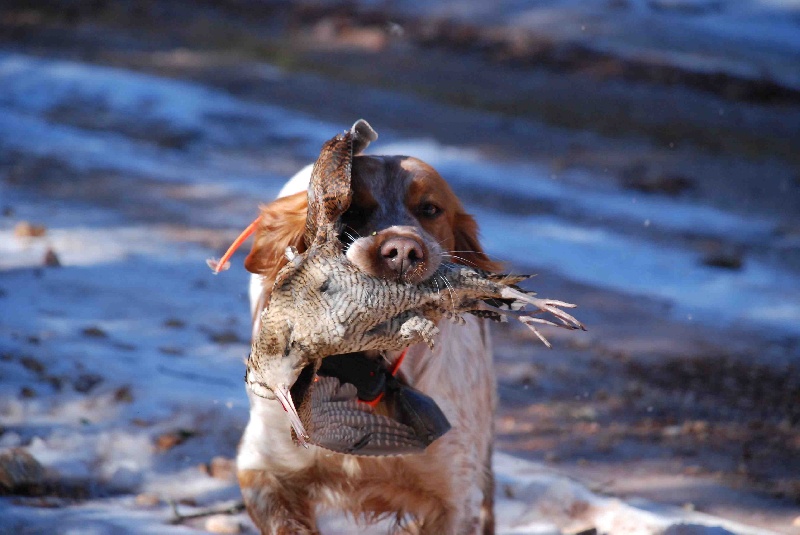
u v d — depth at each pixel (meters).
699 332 16.12
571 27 42.53
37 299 14.02
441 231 7.31
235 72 34.72
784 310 17.48
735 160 28.98
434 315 5.67
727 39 42.12
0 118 26.03
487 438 8.72
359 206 7.07
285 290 5.58
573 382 13.64
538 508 9.58
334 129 28.67
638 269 19.27
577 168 26.92
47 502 8.64
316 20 43.22
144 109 28.31
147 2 45.19
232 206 21.06
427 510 7.85
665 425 12.34
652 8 45.22
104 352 12.12
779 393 13.73
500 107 33.28
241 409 10.76
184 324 13.75
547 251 19.88
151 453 9.80
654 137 30.94
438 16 43.34
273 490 7.60
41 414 10.30
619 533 9.18
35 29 38.97
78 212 19.34
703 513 9.80
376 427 6.62
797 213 24.31
